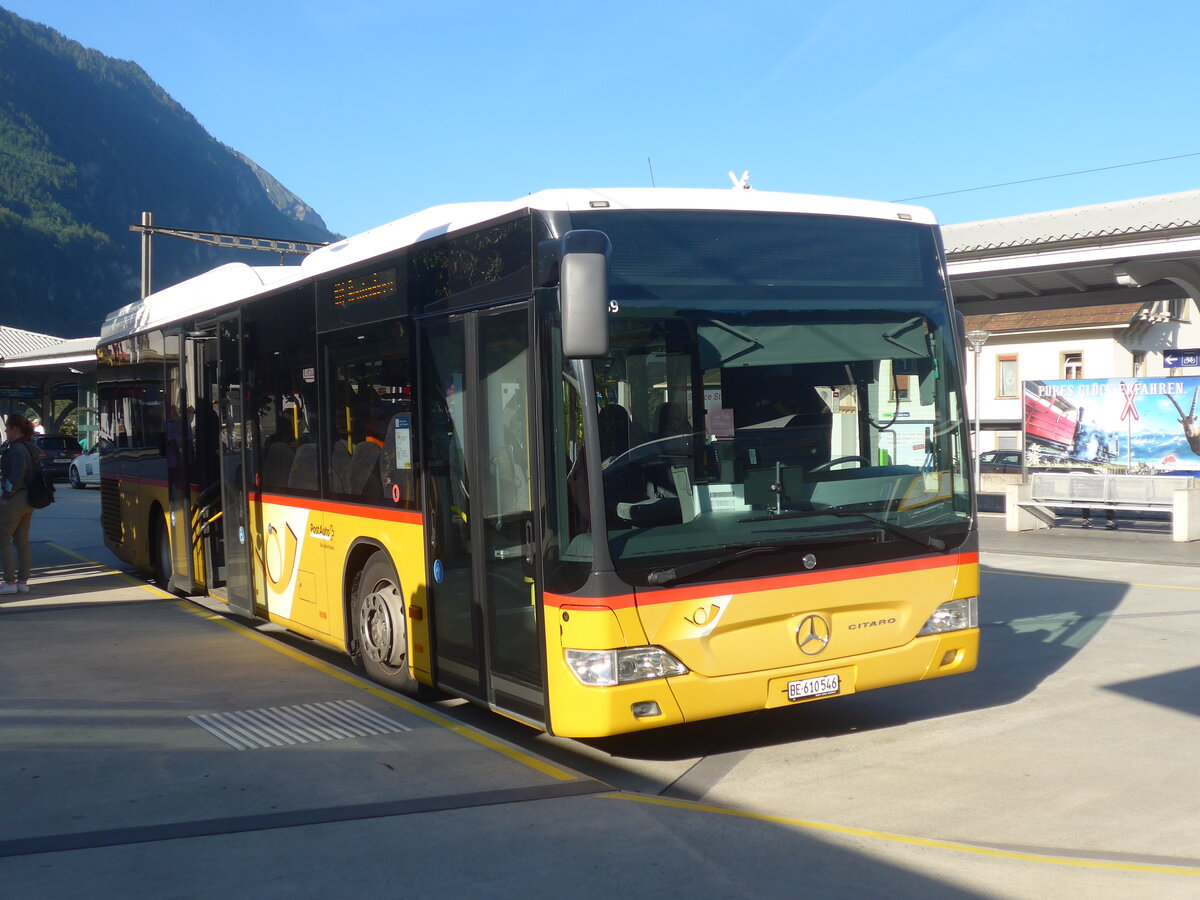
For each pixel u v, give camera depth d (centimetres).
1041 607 1101
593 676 557
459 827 509
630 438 569
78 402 4947
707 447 586
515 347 607
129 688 789
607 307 533
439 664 703
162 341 1202
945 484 653
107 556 1684
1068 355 4841
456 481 671
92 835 502
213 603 1191
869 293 643
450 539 681
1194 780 584
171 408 1177
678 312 590
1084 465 1967
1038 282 1995
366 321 776
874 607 624
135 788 570
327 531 842
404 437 727
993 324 5038
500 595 630
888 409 640
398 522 738
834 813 544
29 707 737
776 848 483
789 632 597
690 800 565
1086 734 672
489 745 642
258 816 525
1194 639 936
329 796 554
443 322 679
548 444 574
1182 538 1633
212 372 1071
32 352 4972
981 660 880
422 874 456
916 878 449
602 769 622
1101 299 2028
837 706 756
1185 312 4778
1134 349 4753
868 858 471
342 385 813
